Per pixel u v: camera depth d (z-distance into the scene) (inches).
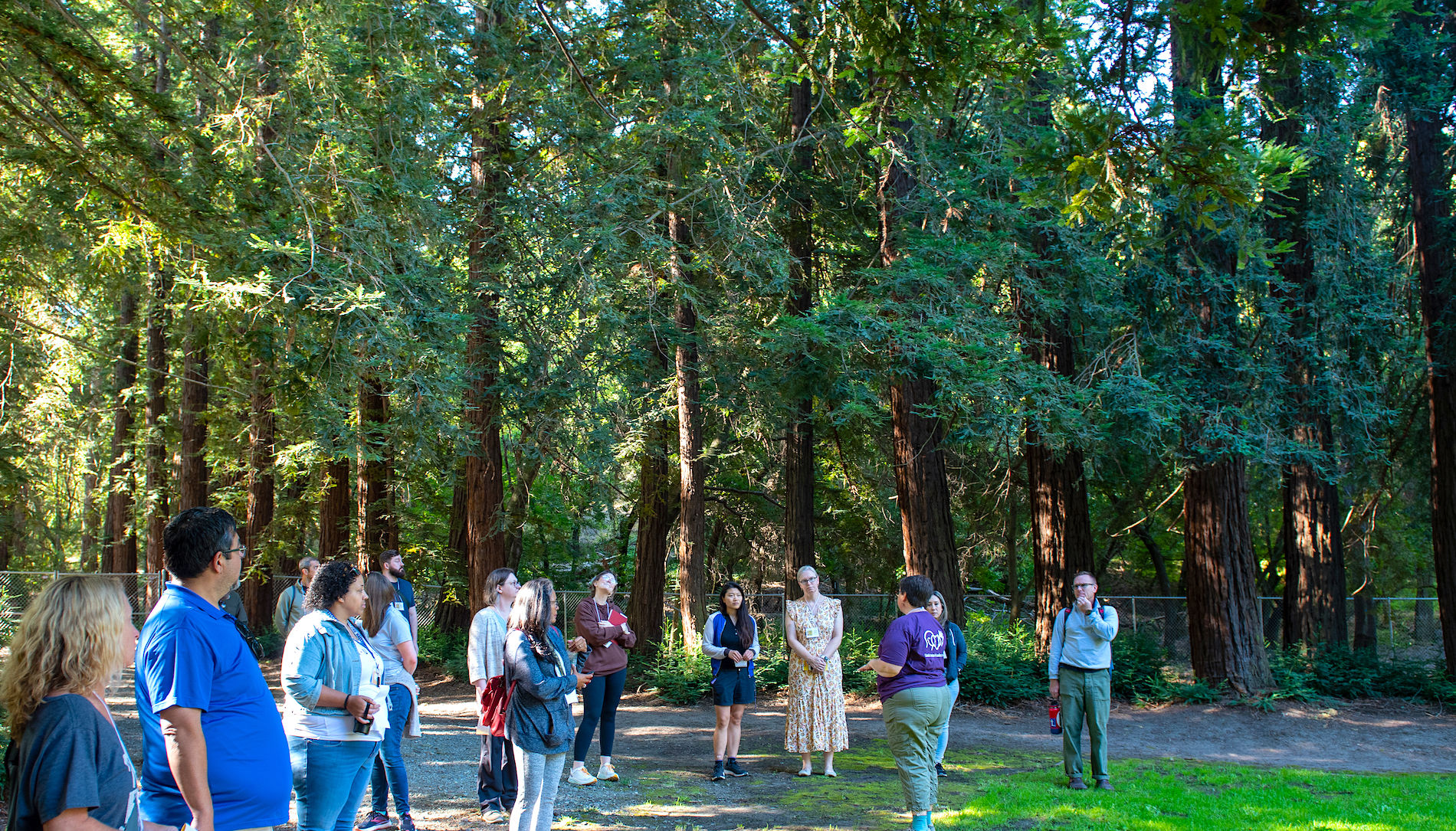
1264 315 539.2
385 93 386.0
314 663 164.4
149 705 115.3
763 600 711.1
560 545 1018.7
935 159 503.2
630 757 363.3
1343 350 566.9
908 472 563.5
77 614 99.7
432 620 768.3
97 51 285.7
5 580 645.3
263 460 706.2
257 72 341.7
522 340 544.4
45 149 294.2
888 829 246.4
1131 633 652.7
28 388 480.1
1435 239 608.1
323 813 163.3
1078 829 241.3
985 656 566.6
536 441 560.1
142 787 120.0
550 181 512.1
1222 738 453.1
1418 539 945.5
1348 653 586.2
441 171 494.0
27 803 95.5
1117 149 204.7
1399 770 377.7
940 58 228.7
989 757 375.6
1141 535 979.9
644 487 696.4
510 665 199.8
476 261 525.7
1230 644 541.3
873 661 229.0
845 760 357.1
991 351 454.3
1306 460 541.0
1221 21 185.3
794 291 636.1
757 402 619.2
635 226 498.9
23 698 98.0
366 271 319.6
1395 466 753.6
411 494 683.4
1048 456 599.5
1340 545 659.4
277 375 311.4
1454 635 573.9
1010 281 508.4
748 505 875.4
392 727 229.6
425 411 349.4
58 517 955.3
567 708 204.7
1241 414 506.3
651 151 497.0
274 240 295.3
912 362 476.7
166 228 307.3
